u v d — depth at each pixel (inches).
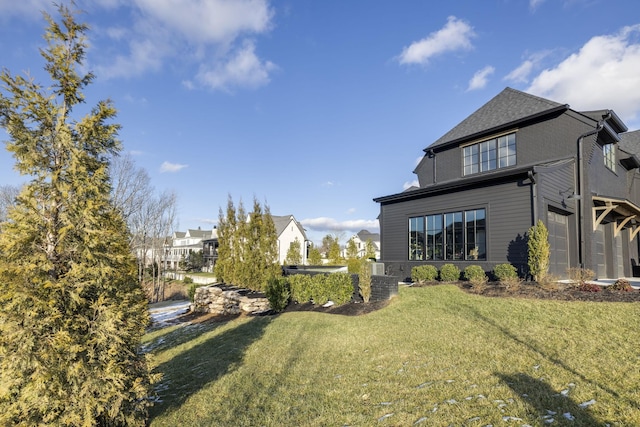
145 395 175.2
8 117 152.3
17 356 135.3
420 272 529.3
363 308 408.5
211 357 307.6
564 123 543.2
